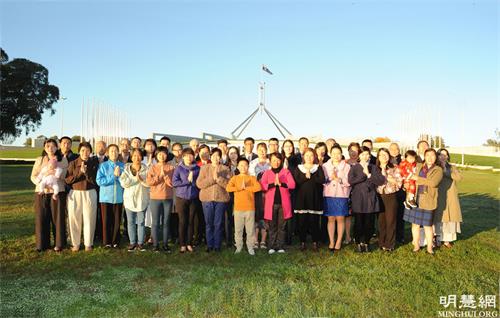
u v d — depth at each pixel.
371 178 7.74
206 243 8.29
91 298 5.47
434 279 6.27
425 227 7.76
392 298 5.51
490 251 7.91
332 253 7.70
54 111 41.34
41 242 7.66
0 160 35.38
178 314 4.96
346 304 5.30
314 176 7.87
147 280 6.16
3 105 37.69
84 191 7.73
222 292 5.57
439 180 7.61
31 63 38.59
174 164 8.93
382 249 8.06
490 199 15.23
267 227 8.20
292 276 6.29
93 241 8.42
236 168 9.00
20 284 5.98
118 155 8.23
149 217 8.92
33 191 16.62
